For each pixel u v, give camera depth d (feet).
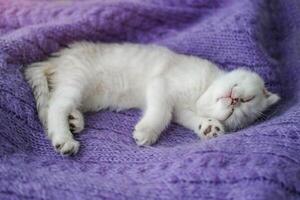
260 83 1.58
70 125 1.40
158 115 1.50
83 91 1.54
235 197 1.04
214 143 1.25
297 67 1.70
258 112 1.57
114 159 1.30
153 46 1.73
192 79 1.61
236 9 1.76
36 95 1.43
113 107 1.63
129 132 1.47
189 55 1.74
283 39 1.91
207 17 1.85
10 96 1.34
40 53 1.55
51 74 1.54
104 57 1.65
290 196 1.07
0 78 1.35
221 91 1.54
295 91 1.65
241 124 1.56
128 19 1.75
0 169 1.14
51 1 1.83
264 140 1.24
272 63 1.72
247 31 1.68
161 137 1.50
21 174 1.13
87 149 1.34
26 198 1.09
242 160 1.14
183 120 1.58
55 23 1.60
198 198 1.07
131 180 1.15
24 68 1.49
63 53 1.60
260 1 1.83
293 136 1.26
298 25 1.86
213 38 1.72
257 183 1.06
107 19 1.70
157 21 1.82
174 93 1.59
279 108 1.62
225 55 1.70
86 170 1.24
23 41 1.48
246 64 1.68
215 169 1.12
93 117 1.53
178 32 1.84
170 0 1.84
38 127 1.38
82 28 1.65
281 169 1.10
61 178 1.13
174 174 1.13
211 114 1.55
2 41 1.44
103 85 1.63
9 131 1.30
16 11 1.67
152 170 1.20
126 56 1.67
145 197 1.08
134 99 1.66
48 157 1.30
